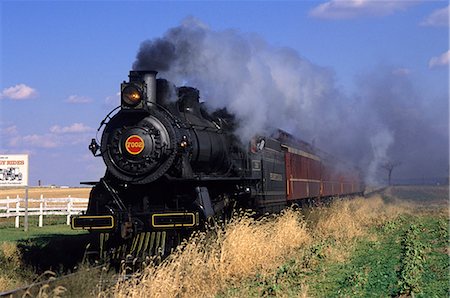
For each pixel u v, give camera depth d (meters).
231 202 17.69
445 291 11.29
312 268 13.86
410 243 17.28
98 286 11.22
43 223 31.03
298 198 25.50
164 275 11.11
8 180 24.55
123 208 15.28
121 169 15.36
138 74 15.80
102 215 14.91
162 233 14.84
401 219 27.12
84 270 12.02
